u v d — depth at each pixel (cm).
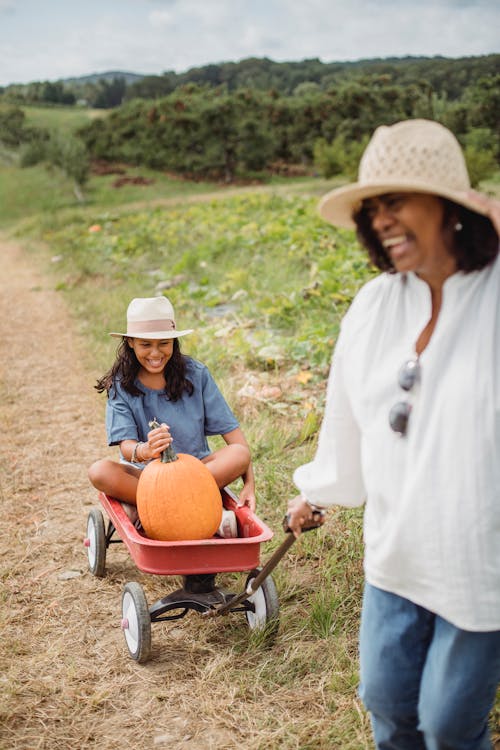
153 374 455
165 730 343
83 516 567
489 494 204
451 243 212
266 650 390
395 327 227
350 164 3541
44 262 2011
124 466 446
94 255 1822
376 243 229
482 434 203
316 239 1498
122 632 420
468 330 209
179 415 455
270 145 4722
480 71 8338
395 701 237
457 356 209
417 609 228
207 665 379
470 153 2606
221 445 628
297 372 789
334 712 343
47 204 3947
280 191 3878
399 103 4825
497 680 221
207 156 4631
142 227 2070
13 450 703
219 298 1178
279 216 1953
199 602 397
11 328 1238
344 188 211
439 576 212
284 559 472
